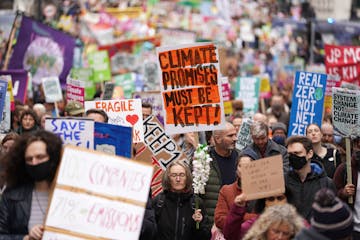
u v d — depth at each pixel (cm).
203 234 1412
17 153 1060
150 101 2288
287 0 5616
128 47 3716
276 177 1150
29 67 2773
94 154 1038
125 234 1036
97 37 4600
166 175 1408
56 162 1051
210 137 1869
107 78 3052
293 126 2027
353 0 6606
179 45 1554
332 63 2688
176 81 1562
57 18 4688
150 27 5028
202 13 5234
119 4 4978
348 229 941
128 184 1042
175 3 5219
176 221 1402
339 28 4316
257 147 1612
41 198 1063
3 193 1069
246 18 5250
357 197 1487
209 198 1553
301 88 2025
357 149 1616
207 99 1548
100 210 1034
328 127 1978
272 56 4547
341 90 1641
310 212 1325
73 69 2884
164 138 1641
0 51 3222
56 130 1250
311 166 1343
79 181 1032
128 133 1259
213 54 1548
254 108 2853
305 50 4516
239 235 1196
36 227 1023
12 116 2105
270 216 986
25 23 2770
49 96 2520
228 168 1575
